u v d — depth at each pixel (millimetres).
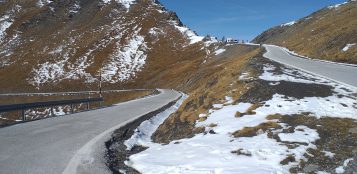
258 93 13758
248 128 10336
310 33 60469
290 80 15820
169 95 39438
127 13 137000
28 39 126625
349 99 12719
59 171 8523
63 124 16203
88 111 22219
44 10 144500
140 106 25391
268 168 7605
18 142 11938
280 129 9977
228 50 76625
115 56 104812
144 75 90625
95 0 150750
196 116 13398
